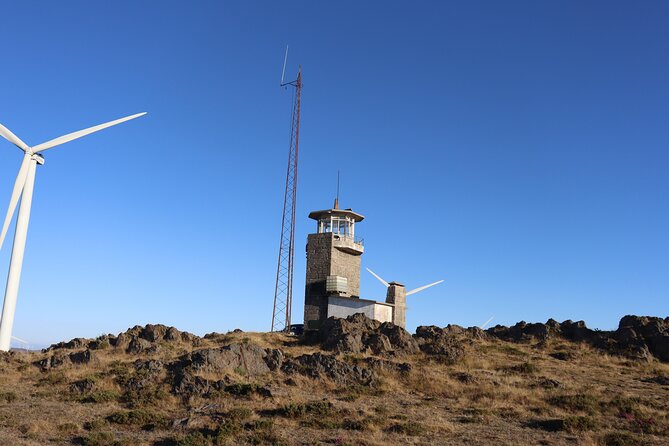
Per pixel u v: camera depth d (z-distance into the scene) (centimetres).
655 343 5794
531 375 4722
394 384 4322
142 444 2717
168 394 3803
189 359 4384
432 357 5306
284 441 2761
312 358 4566
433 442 2798
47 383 4191
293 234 8575
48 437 2842
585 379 4647
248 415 3272
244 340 5972
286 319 8231
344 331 5781
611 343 5919
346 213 8944
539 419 3356
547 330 6481
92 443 2702
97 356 4875
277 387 4000
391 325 5922
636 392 4162
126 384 4031
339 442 2755
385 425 3116
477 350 5750
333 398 3866
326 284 8431
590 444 2786
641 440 2841
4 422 3072
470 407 3688
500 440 2855
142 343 5447
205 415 3288
